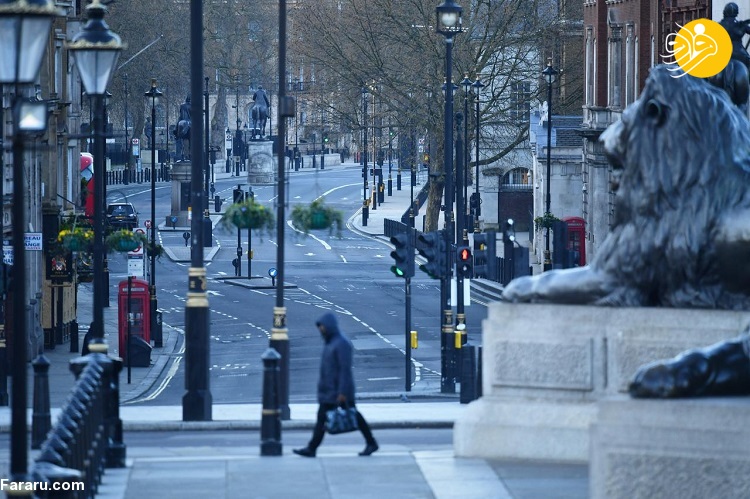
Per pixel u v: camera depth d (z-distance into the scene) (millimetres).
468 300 103750
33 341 109188
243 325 133500
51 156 121125
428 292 162250
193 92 64000
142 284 115438
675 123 43875
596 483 29266
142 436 57750
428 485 40188
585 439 42688
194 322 62844
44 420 57938
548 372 43469
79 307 149000
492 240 89562
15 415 30031
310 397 87188
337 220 70688
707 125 43781
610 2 170750
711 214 43406
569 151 190375
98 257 56094
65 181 136125
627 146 44562
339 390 45969
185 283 169625
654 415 29094
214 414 65938
